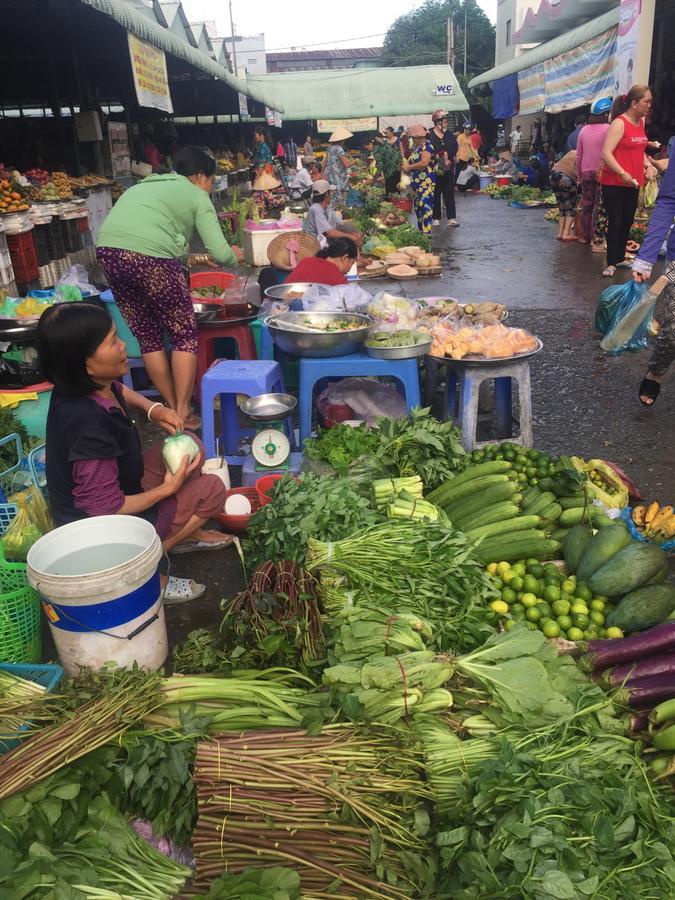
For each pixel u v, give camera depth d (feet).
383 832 6.41
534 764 6.54
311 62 252.83
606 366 20.85
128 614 8.52
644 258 16.15
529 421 14.88
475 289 31.37
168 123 71.46
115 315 18.75
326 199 34.37
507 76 85.81
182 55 37.81
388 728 7.07
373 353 14.21
